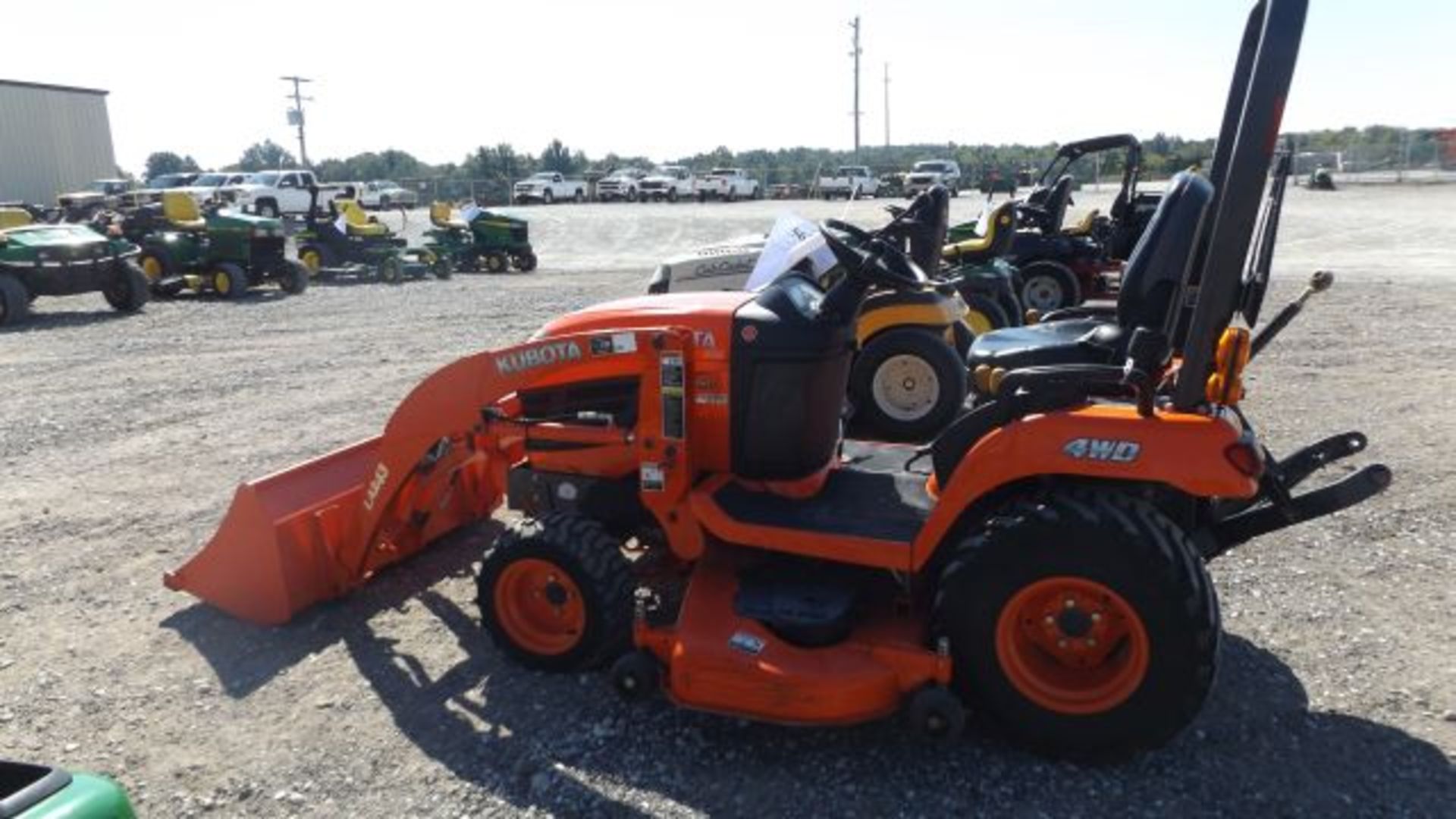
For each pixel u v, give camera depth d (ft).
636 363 12.42
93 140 136.36
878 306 22.58
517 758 11.25
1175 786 10.33
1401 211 90.99
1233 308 10.54
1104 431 10.20
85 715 12.42
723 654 10.91
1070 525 10.12
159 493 20.70
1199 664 9.98
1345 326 35.32
